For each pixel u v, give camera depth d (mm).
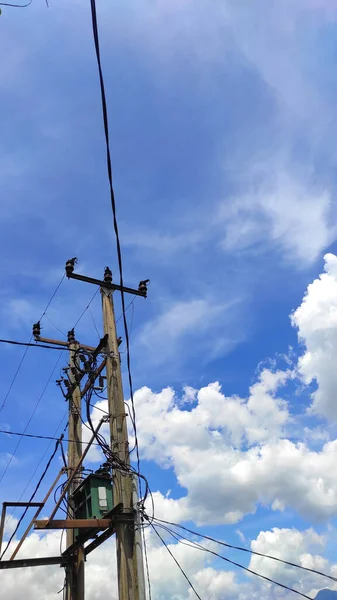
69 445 14156
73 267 12766
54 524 9898
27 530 12016
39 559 12633
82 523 10055
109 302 12742
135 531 9594
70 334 15883
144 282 13438
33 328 15430
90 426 11039
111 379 11484
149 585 9398
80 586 12477
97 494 11164
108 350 11898
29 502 12195
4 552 12039
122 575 9195
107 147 6691
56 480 12234
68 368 14844
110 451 10453
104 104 6074
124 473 10258
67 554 12961
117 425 10805
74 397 14844
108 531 10758
